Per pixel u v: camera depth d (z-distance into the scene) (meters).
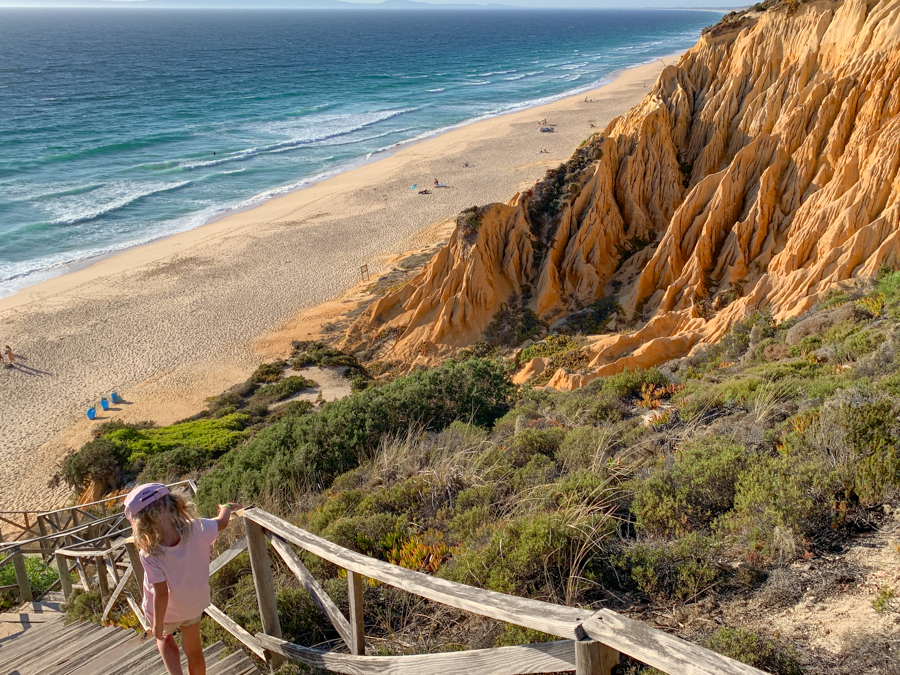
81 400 36.50
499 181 74.50
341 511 10.09
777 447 8.85
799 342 18.47
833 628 4.98
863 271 23.42
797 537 6.14
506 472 10.39
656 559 6.33
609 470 9.31
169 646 4.65
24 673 6.53
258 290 49.53
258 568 5.23
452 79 180.00
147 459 26.97
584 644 3.01
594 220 35.19
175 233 62.38
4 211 67.31
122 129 110.06
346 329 42.09
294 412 31.27
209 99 143.25
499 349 33.38
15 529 25.53
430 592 3.69
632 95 133.50
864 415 7.64
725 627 5.33
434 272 37.00
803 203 28.58
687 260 31.80
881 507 6.41
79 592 10.58
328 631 6.41
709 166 37.03
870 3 32.22
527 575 6.61
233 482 13.77
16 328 44.16
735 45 38.62
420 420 16.31
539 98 141.25
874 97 28.03
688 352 24.70
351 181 78.19
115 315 45.94
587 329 31.80
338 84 169.00
